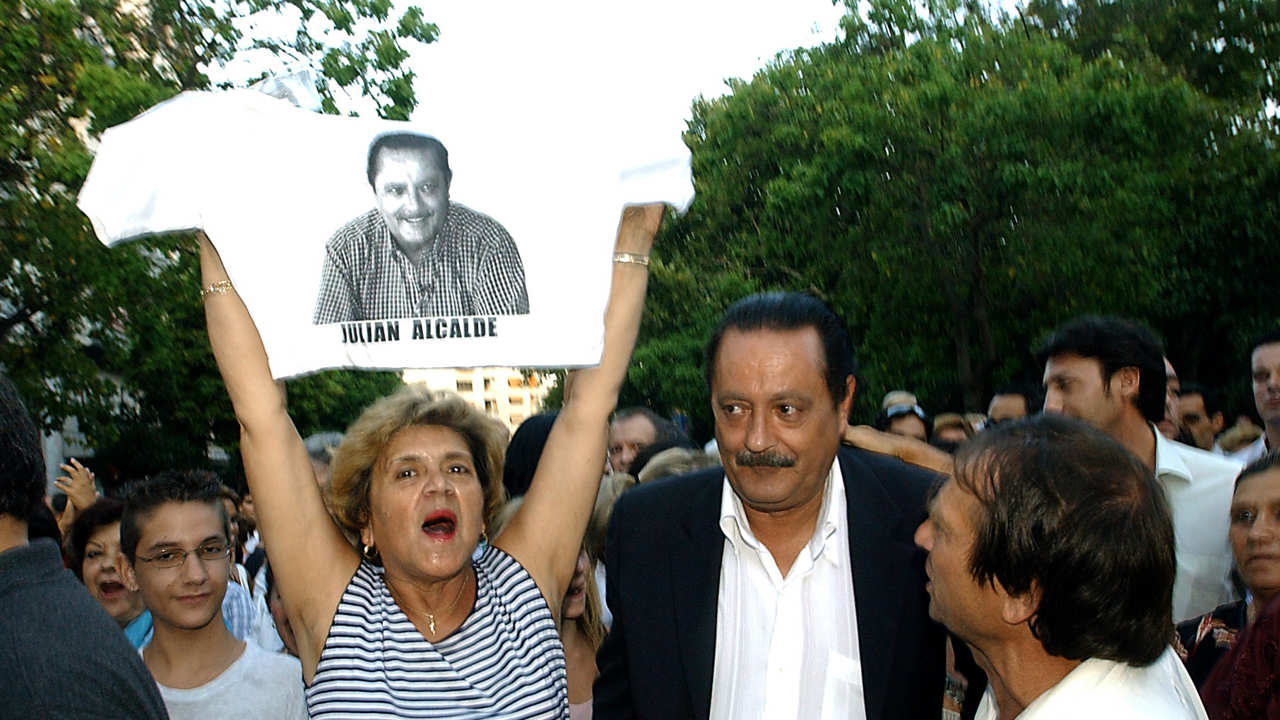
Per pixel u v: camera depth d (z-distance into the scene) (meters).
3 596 1.95
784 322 2.51
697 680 2.64
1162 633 1.80
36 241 14.02
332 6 15.84
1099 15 26.88
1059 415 1.98
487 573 2.85
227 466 27.31
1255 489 2.97
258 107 2.60
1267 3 24.58
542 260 2.63
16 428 2.04
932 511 2.02
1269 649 2.28
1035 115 18.41
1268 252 20.64
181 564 3.27
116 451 21.59
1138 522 1.77
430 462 2.70
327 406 24.38
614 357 2.85
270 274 2.55
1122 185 18.77
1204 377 22.45
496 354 2.60
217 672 3.32
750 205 25.59
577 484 2.89
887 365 20.31
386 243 2.59
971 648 2.05
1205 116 21.38
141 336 16.59
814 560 2.66
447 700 2.62
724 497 2.73
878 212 19.56
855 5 23.89
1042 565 1.77
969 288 20.02
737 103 23.64
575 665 3.91
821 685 2.59
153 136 2.57
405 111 16.47
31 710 1.85
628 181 2.70
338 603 2.69
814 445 2.50
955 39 21.42
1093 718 1.75
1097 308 19.22
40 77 13.63
